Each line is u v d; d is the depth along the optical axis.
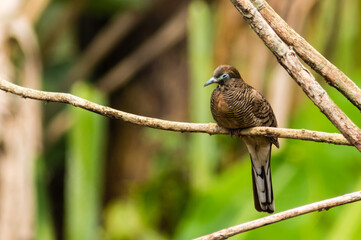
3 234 10.20
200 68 12.50
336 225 10.88
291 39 5.73
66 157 17.69
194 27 12.55
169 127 6.65
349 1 12.03
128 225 14.72
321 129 11.35
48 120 18.38
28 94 6.47
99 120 11.56
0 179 10.30
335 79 5.66
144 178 16.77
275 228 10.97
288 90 11.88
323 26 12.11
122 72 17.55
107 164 17.22
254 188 8.65
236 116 8.30
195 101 12.52
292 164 11.41
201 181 12.71
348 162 11.22
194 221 11.70
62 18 17.91
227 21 12.77
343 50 12.14
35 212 11.41
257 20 5.65
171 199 15.05
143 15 17.94
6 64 11.02
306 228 10.91
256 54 12.56
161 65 17.39
